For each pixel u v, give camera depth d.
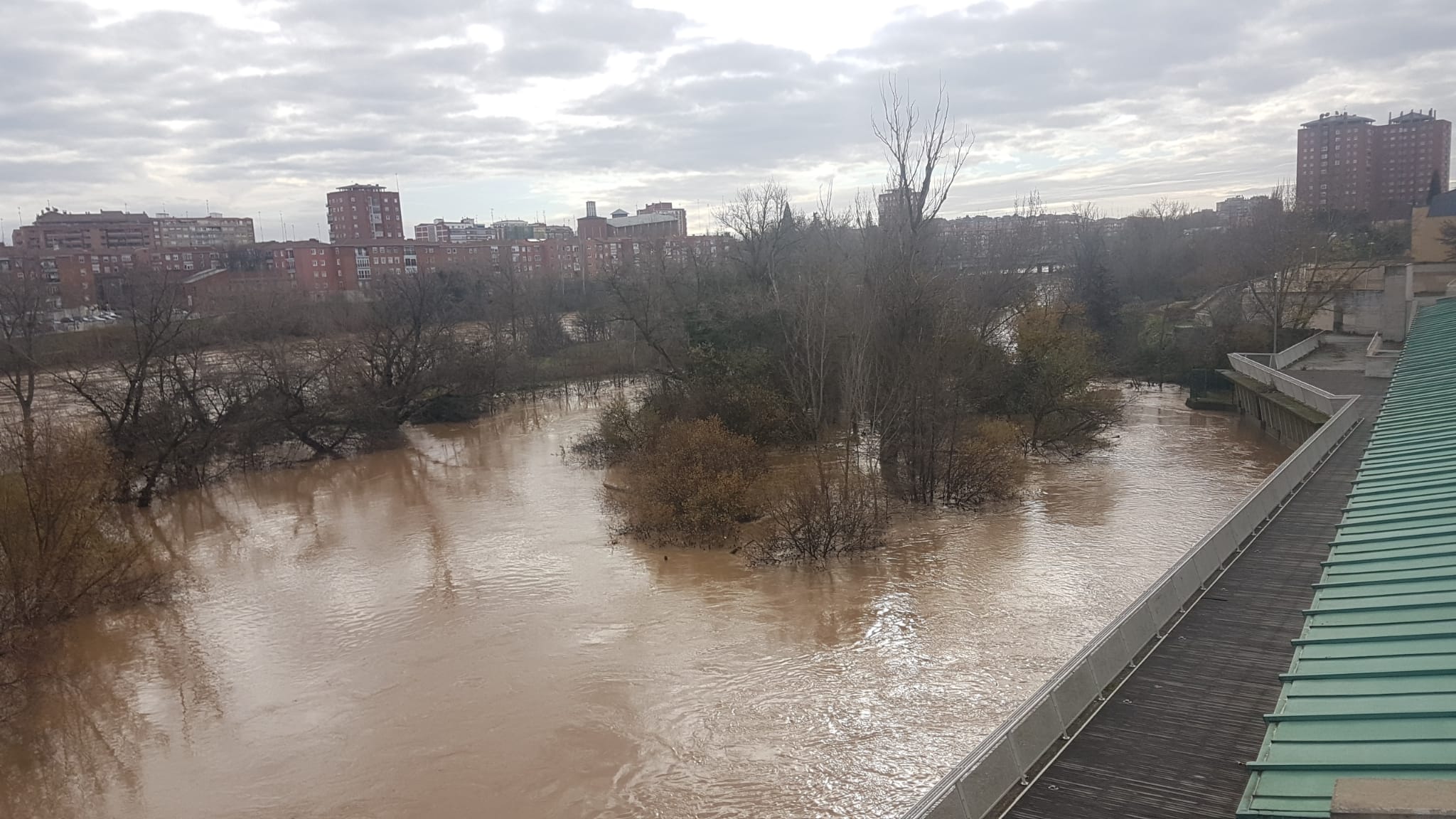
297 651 22.00
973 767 9.66
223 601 25.94
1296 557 17.38
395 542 30.91
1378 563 10.91
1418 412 18.28
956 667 19.48
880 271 37.44
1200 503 32.06
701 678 19.42
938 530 29.64
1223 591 15.91
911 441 33.75
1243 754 10.73
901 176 39.47
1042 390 40.56
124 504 37.56
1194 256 93.38
